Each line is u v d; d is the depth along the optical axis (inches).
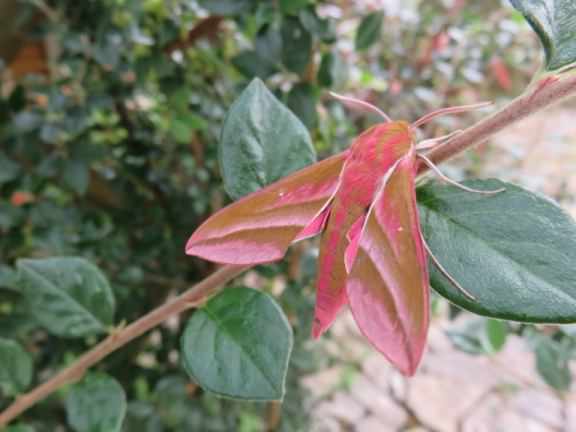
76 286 4.1
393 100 8.6
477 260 2.4
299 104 5.4
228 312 3.1
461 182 2.5
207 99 7.3
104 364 7.7
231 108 3.1
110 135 8.2
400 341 2.1
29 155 6.8
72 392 4.0
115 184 7.9
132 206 8.0
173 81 6.8
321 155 6.8
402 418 15.2
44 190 7.8
